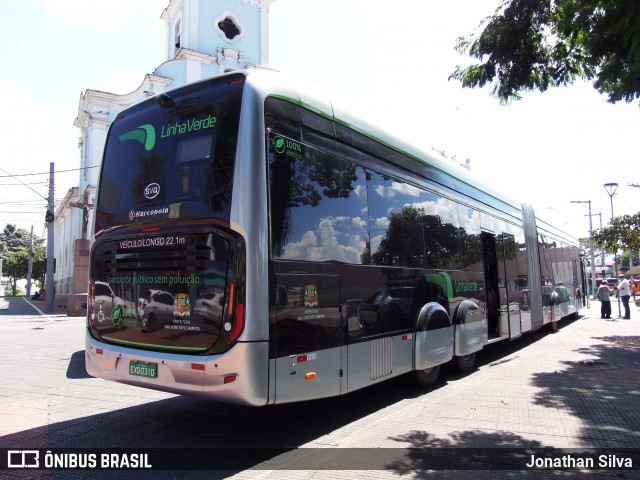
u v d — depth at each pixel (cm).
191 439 523
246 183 454
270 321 450
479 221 968
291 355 468
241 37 2962
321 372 502
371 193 623
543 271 1408
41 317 2266
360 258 582
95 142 2830
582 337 1410
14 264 7456
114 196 566
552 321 1466
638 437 509
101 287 559
